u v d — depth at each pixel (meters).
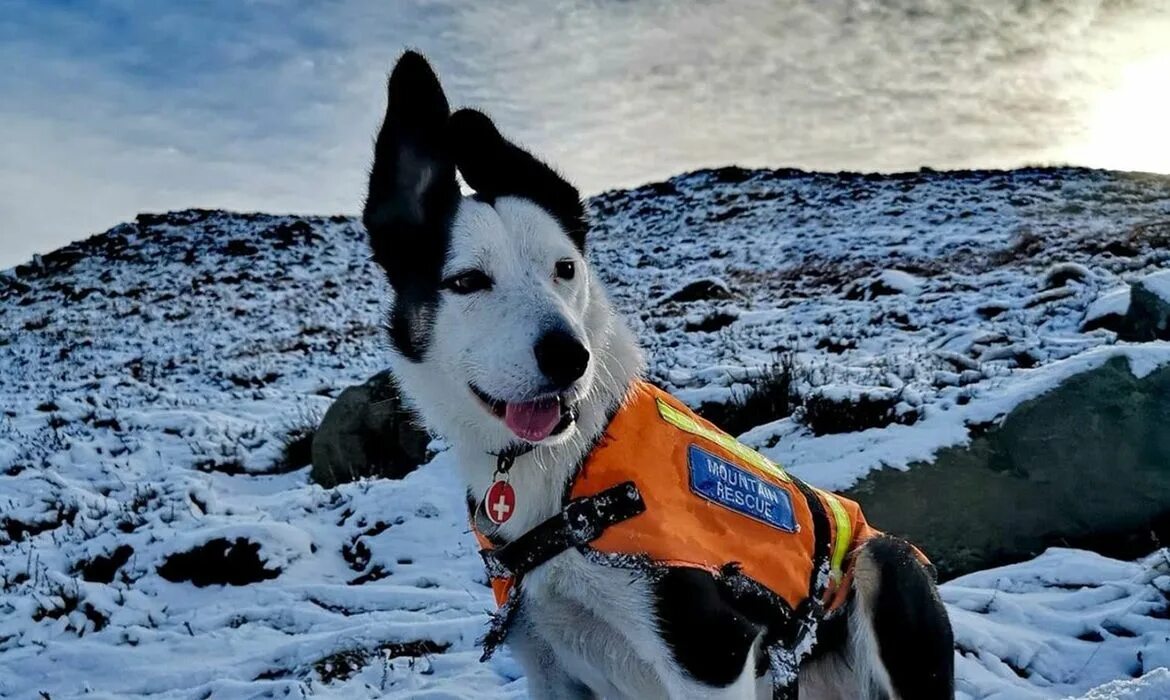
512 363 0.55
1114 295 1.96
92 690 1.02
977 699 0.82
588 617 0.59
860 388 1.45
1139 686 0.67
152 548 1.38
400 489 1.60
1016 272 3.27
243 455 2.21
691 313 3.26
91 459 2.11
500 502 0.58
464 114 0.66
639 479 0.56
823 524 0.65
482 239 0.60
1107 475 1.20
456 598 1.21
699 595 0.55
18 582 1.32
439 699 0.89
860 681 0.68
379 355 4.04
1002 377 1.41
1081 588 1.04
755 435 1.47
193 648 1.11
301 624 1.17
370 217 0.65
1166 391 1.23
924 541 1.19
